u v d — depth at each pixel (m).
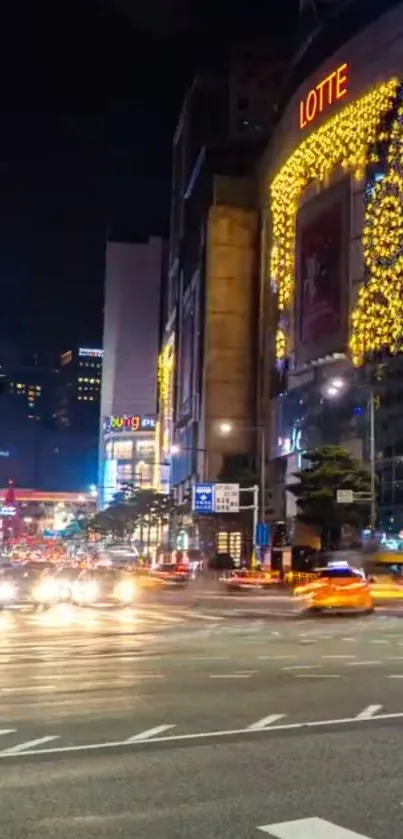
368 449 77.12
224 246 117.50
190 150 154.38
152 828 6.51
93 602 45.09
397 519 71.75
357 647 20.83
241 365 115.44
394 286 78.12
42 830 6.47
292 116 99.31
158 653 19.30
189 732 10.16
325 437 85.19
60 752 9.08
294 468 92.75
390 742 9.58
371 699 12.62
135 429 196.00
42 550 162.88
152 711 11.59
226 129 154.00
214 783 7.79
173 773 8.16
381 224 80.00
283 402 97.44
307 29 109.94
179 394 141.50
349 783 7.79
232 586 57.66
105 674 15.48
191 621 30.83
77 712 11.52
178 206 163.00
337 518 61.91
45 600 46.25
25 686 13.95
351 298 84.31
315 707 11.92
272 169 108.12
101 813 6.89
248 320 116.56
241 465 109.38
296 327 94.81
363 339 80.50
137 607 40.62
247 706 12.00
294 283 96.75
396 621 30.75
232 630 26.47
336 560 52.56
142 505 127.06
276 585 57.88
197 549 101.75
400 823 6.62
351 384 80.31
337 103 89.50
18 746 9.39
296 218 97.38
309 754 8.96
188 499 111.62
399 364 75.50
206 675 15.34
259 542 72.38
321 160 91.62
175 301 155.88
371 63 85.12
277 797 7.33
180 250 152.12
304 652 19.56
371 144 84.19
